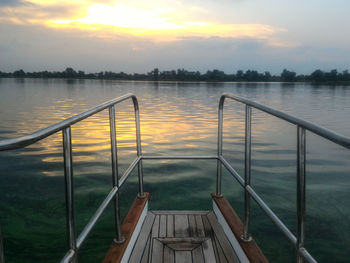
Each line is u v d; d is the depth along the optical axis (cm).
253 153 866
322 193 520
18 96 3981
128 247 206
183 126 1480
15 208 443
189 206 459
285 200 482
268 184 568
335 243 346
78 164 710
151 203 470
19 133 1279
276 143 1034
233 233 212
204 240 228
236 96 207
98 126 1450
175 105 2962
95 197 484
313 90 7644
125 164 726
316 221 404
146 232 245
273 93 5700
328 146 1010
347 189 541
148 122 1633
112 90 6356
